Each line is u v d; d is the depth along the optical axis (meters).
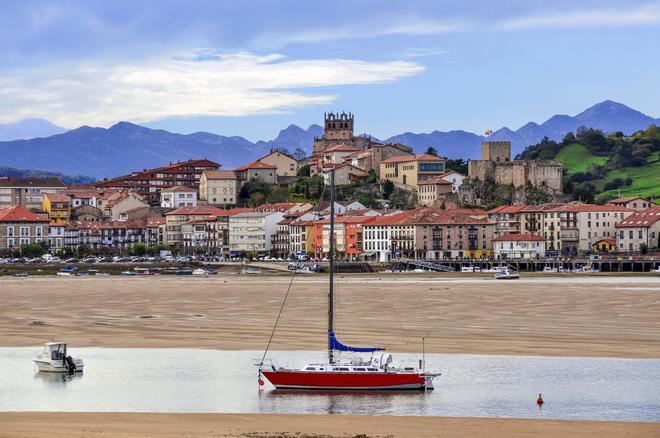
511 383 121.00
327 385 118.12
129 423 98.94
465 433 95.56
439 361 136.38
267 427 97.94
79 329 173.88
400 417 102.81
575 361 136.38
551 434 95.00
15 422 98.75
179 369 131.75
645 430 96.56
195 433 94.62
